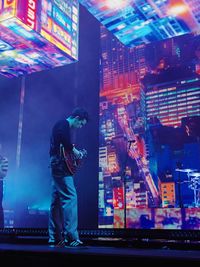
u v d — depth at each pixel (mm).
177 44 7953
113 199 7891
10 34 4227
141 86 8109
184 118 7664
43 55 4844
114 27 4992
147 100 8062
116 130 8141
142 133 7941
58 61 5094
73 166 2662
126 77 8203
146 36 5223
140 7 4461
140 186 7770
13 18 3848
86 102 8555
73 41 4871
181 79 7836
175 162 7578
